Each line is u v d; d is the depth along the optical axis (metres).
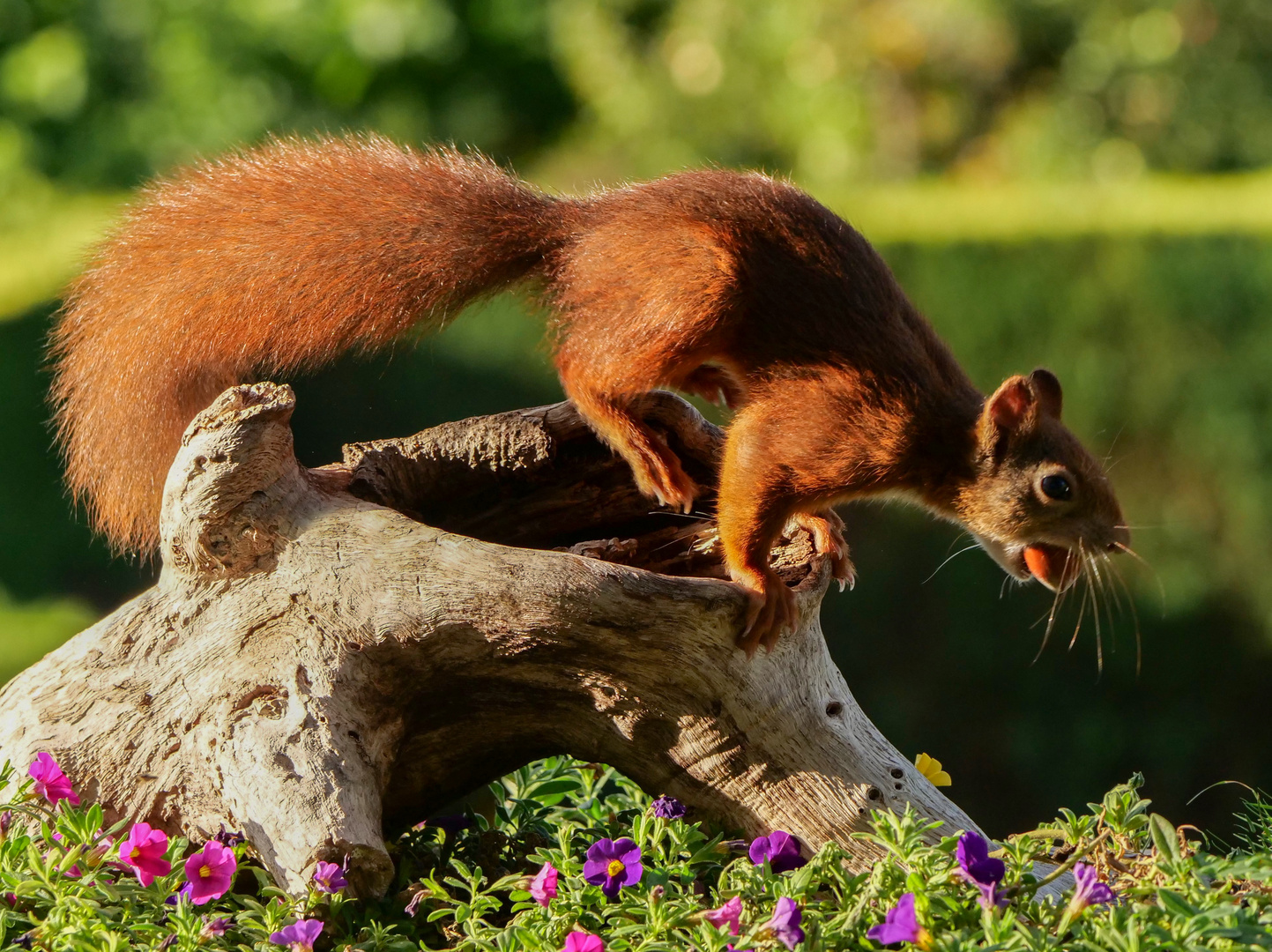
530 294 7.24
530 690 5.74
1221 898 4.86
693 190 6.95
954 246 22.14
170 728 5.45
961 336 19.34
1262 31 27.36
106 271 6.86
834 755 5.83
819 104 27.95
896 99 28.02
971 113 28.12
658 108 28.81
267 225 6.89
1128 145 27.58
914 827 5.16
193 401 6.85
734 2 28.73
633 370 6.69
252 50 28.91
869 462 6.71
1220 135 27.61
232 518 5.66
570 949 4.67
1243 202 25.12
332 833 5.05
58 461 17.64
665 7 29.67
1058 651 13.85
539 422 6.73
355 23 29.20
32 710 5.59
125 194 27.83
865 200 26.17
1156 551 15.45
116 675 5.59
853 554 15.97
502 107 30.41
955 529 16.33
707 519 6.95
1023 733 12.70
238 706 5.40
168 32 28.69
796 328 6.73
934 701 13.14
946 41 27.67
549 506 6.82
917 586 15.15
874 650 14.02
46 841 5.00
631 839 5.47
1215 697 13.12
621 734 5.80
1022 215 24.48
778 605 5.78
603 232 6.90
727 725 5.72
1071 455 7.00
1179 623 14.24
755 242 6.74
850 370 6.72
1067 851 5.67
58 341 7.05
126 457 6.81
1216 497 16.06
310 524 5.76
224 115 28.52
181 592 5.77
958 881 4.83
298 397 18.48
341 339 6.98
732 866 5.24
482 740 5.97
